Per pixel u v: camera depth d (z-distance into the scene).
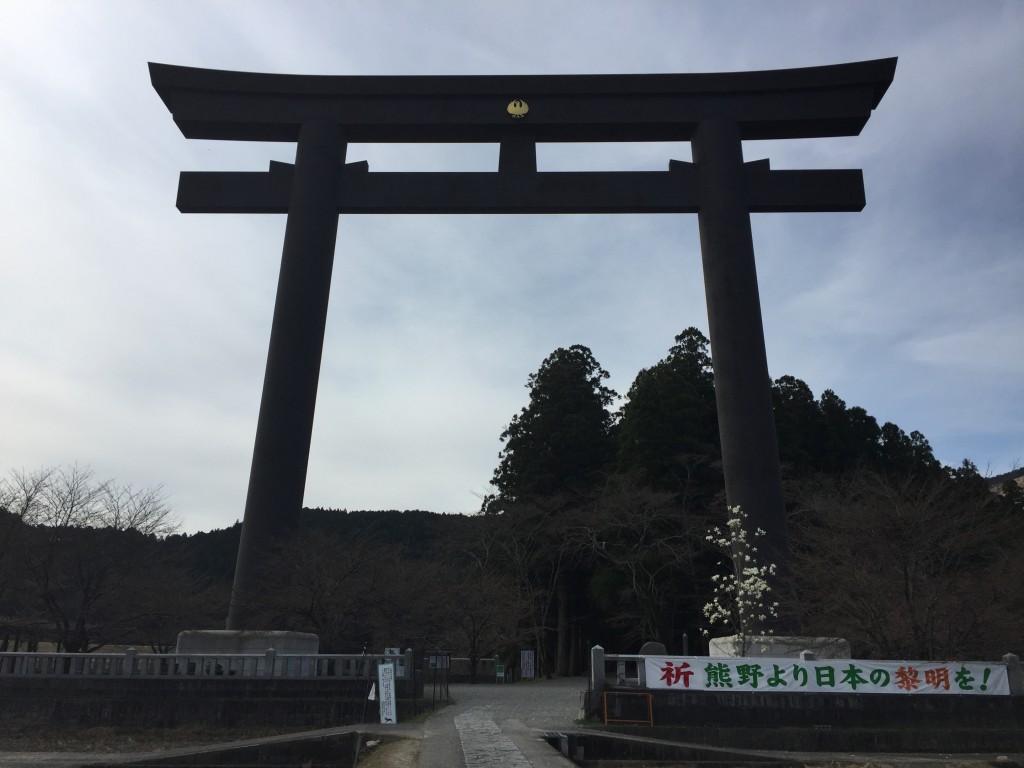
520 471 50.81
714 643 25.23
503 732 17.25
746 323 29.41
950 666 19.58
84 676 21.64
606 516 40.56
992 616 21.55
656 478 43.09
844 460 47.97
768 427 28.27
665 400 45.66
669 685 19.61
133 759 16.58
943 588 21.78
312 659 22.12
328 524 72.62
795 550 32.94
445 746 15.05
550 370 53.59
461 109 32.38
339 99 32.59
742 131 32.72
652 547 40.22
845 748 18.52
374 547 31.03
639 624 41.53
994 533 24.98
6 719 21.27
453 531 47.78
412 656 22.44
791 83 31.98
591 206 31.33
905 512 22.83
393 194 31.59
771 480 27.52
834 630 23.31
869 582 21.89
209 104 32.25
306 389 29.16
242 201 31.66
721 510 40.12
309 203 30.81
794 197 31.30
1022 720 19.20
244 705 21.17
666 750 17.28
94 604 29.72
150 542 31.89
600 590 42.34
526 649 44.25
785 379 52.81
